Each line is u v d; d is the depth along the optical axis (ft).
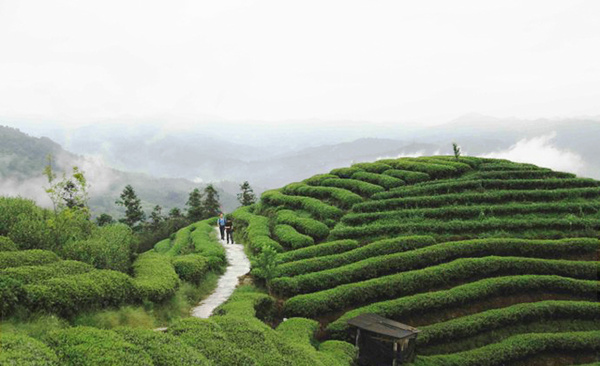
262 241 109.60
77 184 73.61
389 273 91.45
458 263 90.63
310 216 130.00
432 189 129.59
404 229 109.09
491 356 70.59
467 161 156.97
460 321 76.89
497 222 110.01
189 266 83.82
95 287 49.52
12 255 52.11
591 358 74.02
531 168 148.56
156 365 34.68
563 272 91.15
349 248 101.71
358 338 67.05
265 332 53.16
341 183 145.79
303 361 48.83
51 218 66.85
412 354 68.08
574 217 111.14
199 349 40.83
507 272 91.97
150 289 61.93
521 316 79.61
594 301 85.97
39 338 37.11
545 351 74.33
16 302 39.60
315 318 77.82
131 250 85.61
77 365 31.55
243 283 90.27
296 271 90.53
